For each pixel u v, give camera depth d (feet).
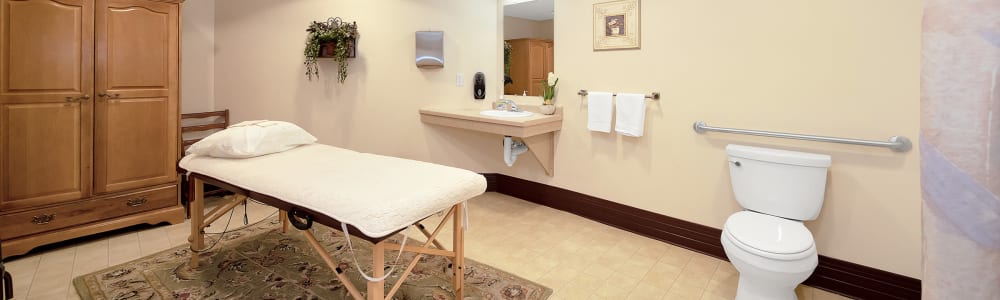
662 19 8.90
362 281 7.48
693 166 8.79
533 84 11.77
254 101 13.24
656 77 9.10
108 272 7.61
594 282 7.57
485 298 6.94
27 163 8.18
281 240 9.21
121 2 9.06
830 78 7.07
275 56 12.84
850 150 7.02
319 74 12.63
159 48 9.68
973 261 1.52
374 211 4.95
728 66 8.12
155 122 9.76
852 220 7.14
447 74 12.62
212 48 13.39
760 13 7.67
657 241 9.43
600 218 10.53
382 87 12.51
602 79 10.00
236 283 7.30
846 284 7.29
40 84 8.20
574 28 10.40
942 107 1.54
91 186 8.95
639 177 9.67
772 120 7.71
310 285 7.29
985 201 1.48
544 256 8.63
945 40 1.53
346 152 7.72
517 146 11.05
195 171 7.23
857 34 6.77
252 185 6.17
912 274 6.70
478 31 12.46
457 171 6.43
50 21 8.23
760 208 7.23
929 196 1.61
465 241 9.36
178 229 9.89
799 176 6.82
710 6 8.24
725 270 8.08
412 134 12.75
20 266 7.80
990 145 1.46
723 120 8.28
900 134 6.56
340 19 12.24
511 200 12.36
